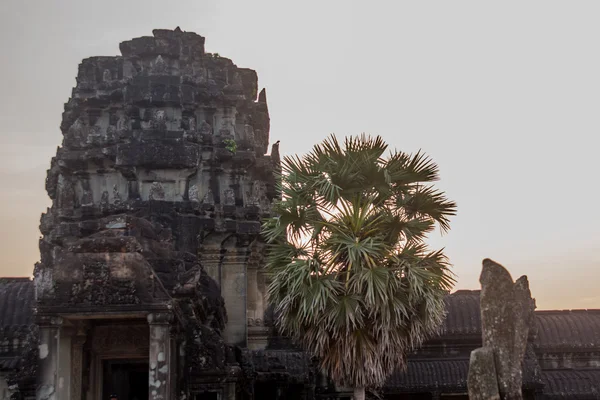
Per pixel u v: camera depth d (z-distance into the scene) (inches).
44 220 1601.9
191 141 1551.4
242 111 1696.6
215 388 1047.6
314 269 1046.4
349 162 1089.4
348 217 1087.6
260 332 1676.9
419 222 1093.8
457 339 1952.5
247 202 1614.2
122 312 905.5
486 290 645.3
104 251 922.1
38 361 896.9
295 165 1133.1
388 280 1013.8
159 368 896.9
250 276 1701.5
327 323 1018.1
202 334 1064.8
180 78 1574.8
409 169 1111.6
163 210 1476.4
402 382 1865.2
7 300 1556.3
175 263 1081.4
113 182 1539.1
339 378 1039.6
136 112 1534.2
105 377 1132.5
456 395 1973.4
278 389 1493.6
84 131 1567.4
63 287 909.8
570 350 2010.3
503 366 628.4
